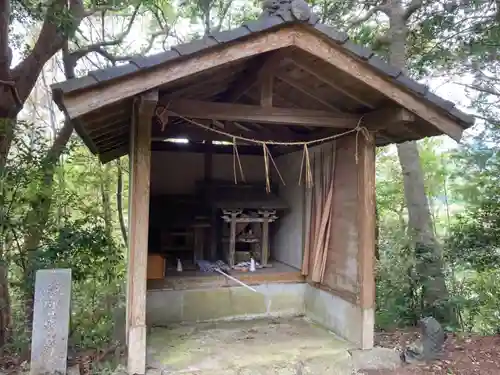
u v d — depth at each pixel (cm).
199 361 377
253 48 304
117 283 624
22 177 461
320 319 507
